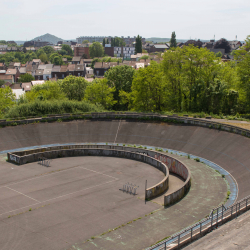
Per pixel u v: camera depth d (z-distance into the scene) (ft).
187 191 104.63
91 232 76.07
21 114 196.54
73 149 145.89
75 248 69.15
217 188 107.55
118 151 144.56
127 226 78.74
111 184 110.32
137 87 232.53
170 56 230.07
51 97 261.03
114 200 96.02
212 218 69.82
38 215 86.07
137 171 125.18
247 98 209.97
